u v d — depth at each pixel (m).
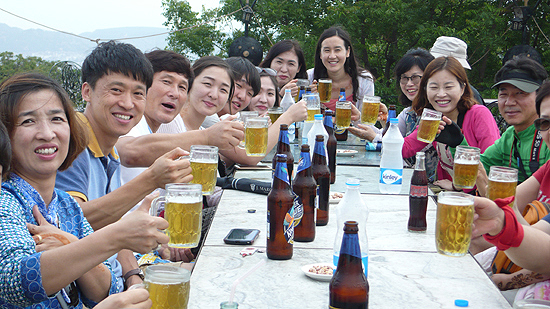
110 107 2.46
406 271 1.88
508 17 15.95
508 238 1.84
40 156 1.81
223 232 2.29
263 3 17.23
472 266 1.94
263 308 1.55
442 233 1.76
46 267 1.52
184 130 3.64
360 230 1.77
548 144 2.70
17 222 1.64
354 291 1.39
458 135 3.75
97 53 2.46
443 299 1.64
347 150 4.44
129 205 2.21
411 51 5.47
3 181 1.77
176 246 1.77
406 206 2.76
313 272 1.80
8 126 1.78
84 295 1.95
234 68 4.57
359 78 6.14
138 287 1.51
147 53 3.29
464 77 4.14
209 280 1.76
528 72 3.52
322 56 5.98
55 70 6.70
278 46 6.27
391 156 3.05
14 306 1.62
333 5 17.20
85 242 1.55
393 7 15.27
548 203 2.56
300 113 3.58
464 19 16.61
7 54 10.36
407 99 5.58
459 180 2.68
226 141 2.75
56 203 1.97
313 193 2.16
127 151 2.76
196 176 2.24
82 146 2.06
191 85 3.79
